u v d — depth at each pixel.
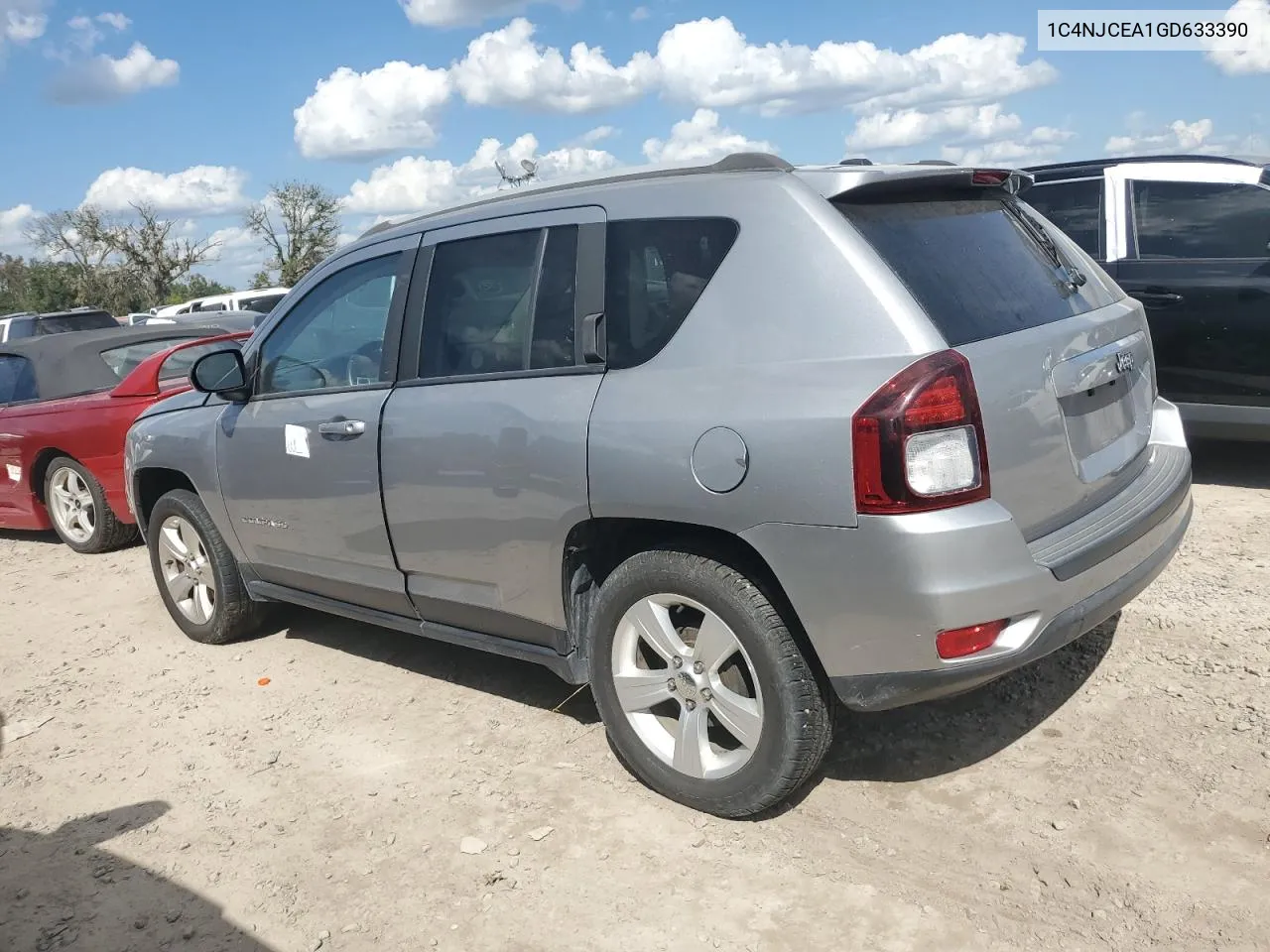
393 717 4.25
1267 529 5.29
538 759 3.78
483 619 3.79
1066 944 2.61
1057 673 3.99
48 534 8.29
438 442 3.67
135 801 3.75
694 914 2.85
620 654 3.38
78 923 3.07
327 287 4.34
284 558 4.61
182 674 4.94
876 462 2.67
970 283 3.01
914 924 2.73
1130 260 6.27
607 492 3.17
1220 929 2.61
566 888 3.02
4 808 3.79
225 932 2.97
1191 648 4.05
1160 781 3.23
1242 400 5.95
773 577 3.02
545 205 3.58
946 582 2.66
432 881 3.12
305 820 3.52
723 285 3.05
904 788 3.36
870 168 3.12
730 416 2.90
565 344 3.41
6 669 5.23
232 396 4.59
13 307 77.88
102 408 6.98
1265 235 5.86
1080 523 3.06
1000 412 2.78
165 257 69.06
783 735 3.01
